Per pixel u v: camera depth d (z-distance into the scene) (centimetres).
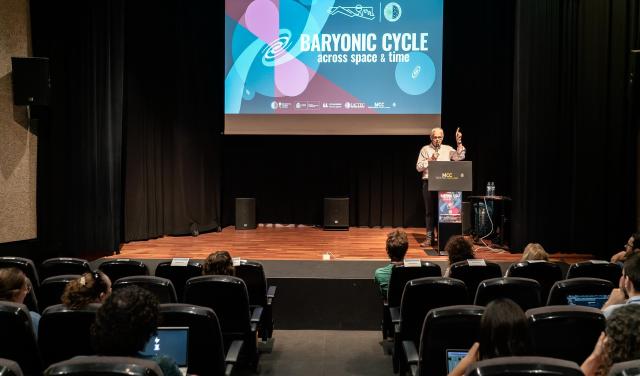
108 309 191
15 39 692
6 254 693
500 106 887
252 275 425
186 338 265
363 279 556
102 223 738
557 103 768
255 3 880
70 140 736
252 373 412
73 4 728
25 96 669
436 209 816
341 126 884
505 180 888
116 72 747
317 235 877
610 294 323
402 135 942
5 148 686
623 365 169
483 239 841
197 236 873
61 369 172
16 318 252
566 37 766
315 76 881
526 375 168
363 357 448
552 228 771
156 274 421
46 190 730
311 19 876
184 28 870
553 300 325
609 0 755
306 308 556
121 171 818
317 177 969
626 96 761
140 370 171
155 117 859
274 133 895
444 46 902
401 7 866
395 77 873
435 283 333
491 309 192
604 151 768
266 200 972
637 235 409
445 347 271
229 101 895
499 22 880
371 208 961
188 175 880
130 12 811
